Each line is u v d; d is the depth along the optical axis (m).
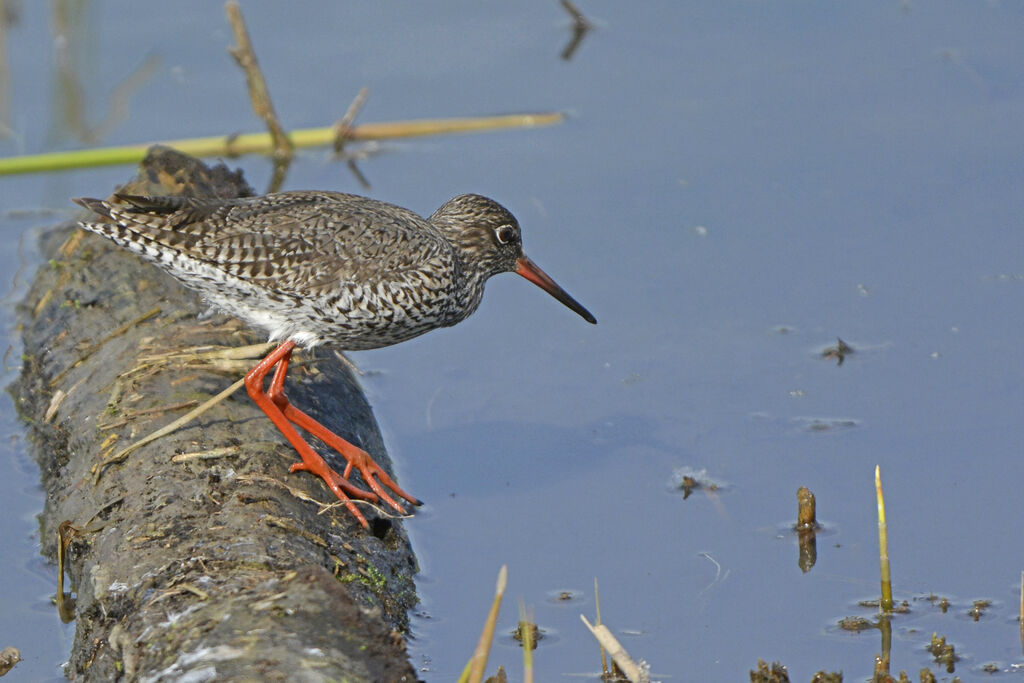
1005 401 14.37
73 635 11.45
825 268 16.97
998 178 18.38
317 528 11.40
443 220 14.59
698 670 10.77
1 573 12.36
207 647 9.05
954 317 15.88
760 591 11.82
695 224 17.97
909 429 14.06
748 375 15.21
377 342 13.56
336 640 9.06
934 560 12.06
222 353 13.64
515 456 14.16
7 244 17.73
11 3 22.08
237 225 12.62
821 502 13.02
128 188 16.38
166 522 11.02
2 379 15.59
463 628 11.54
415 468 13.99
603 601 11.78
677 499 13.28
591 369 15.63
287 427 12.38
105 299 15.10
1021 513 12.64
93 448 12.67
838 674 10.50
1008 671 10.57
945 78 20.83
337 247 12.70
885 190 18.34
